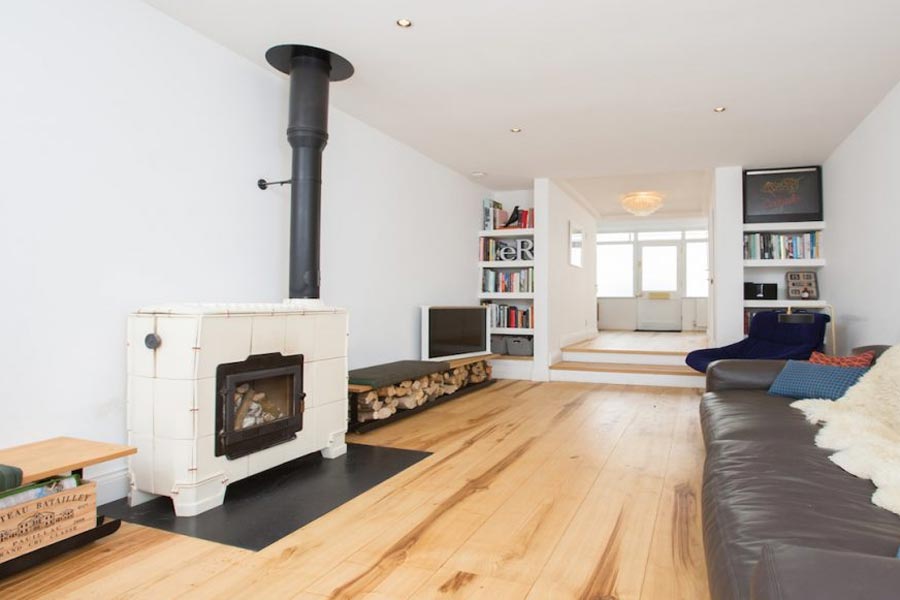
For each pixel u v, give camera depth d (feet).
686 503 7.57
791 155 15.72
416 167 15.92
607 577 5.55
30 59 6.66
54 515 5.78
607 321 37.50
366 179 13.53
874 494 4.50
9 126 6.47
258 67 10.11
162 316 7.18
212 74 9.14
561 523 6.90
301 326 8.87
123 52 7.74
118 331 7.70
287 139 10.03
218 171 9.29
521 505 7.51
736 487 4.98
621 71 10.19
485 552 6.11
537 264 19.45
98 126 7.43
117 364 7.67
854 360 9.52
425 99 11.71
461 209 19.04
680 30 8.64
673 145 14.88
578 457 9.79
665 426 12.21
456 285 18.70
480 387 17.40
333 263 12.38
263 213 10.21
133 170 7.89
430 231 16.85
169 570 5.69
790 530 3.92
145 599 5.14
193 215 8.84
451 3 7.89
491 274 20.40
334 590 5.30
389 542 6.36
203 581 5.47
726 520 4.34
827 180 16.08
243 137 9.77
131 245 7.87
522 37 8.91
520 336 20.65
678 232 36.32
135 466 7.38
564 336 22.07
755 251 17.21
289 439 8.65
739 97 11.43
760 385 9.77
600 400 15.42
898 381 6.90
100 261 7.47
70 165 7.10
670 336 30.50
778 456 5.75
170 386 7.12
